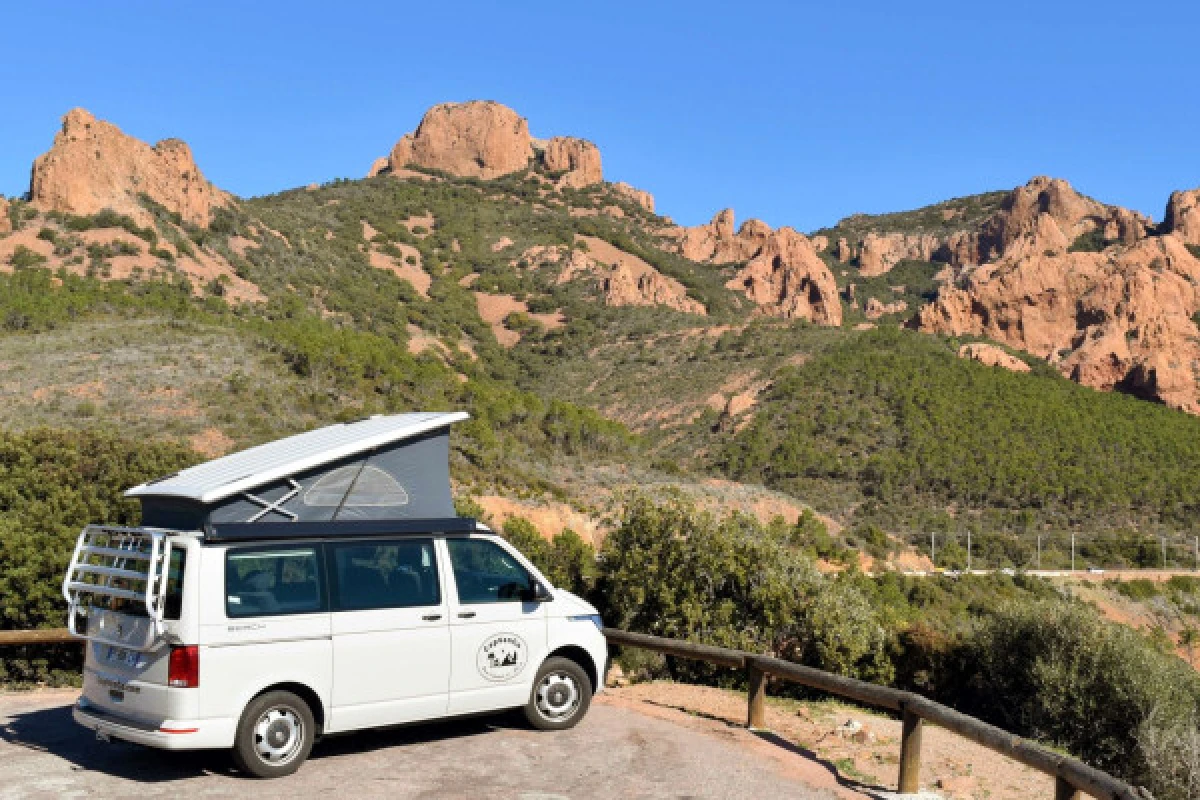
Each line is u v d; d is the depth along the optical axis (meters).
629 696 10.77
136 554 6.88
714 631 15.96
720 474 89.38
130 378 47.94
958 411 101.12
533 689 8.22
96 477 15.62
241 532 6.90
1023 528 80.12
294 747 7.03
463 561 7.90
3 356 51.12
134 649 6.84
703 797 6.87
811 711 10.53
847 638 16.58
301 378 54.12
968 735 6.99
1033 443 97.44
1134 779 13.52
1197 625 58.94
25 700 9.61
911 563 62.38
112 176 111.25
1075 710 16.80
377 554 7.48
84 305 69.88
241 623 6.82
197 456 17.23
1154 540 77.62
